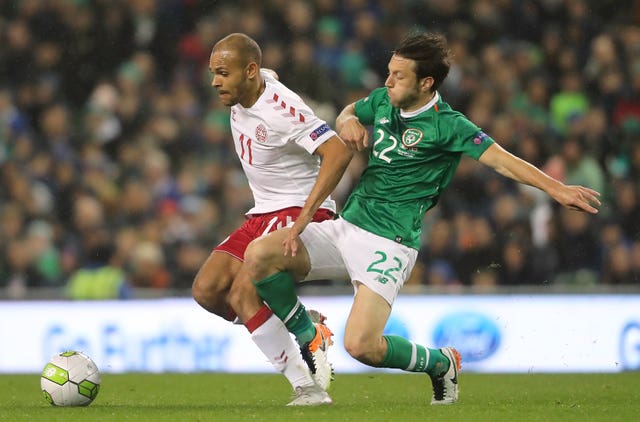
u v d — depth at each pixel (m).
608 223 42.78
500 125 46.56
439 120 20.42
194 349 36.47
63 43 52.25
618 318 36.88
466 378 32.06
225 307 22.27
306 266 20.70
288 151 21.56
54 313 37.16
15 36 52.03
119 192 46.19
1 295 37.34
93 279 41.25
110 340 36.81
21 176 45.84
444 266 41.31
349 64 50.09
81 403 20.98
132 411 19.91
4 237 43.66
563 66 51.28
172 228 43.72
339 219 21.06
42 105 49.97
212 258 22.14
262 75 21.59
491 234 41.81
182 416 18.73
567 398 23.88
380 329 20.06
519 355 36.59
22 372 36.66
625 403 22.05
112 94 49.66
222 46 20.88
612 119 49.38
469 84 49.03
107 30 52.47
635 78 50.19
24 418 18.58
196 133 48.47
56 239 44.16
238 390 26.92
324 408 20.08
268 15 52.41
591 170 45.53
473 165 43.91
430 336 36.50
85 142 48.91
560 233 42.16
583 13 53.09
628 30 52.41
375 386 28.66
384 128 20.91
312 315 22.55
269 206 22.19
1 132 48.38
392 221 20.59
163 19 52.75
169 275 42.69
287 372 20.89
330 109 48.28
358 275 20.39
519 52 51.12
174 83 51.34
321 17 52.38
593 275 41.88
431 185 20.80
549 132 47.84
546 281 41.50
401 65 20.11
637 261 42.16
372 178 20.95
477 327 36.62
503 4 53.12
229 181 46.19
